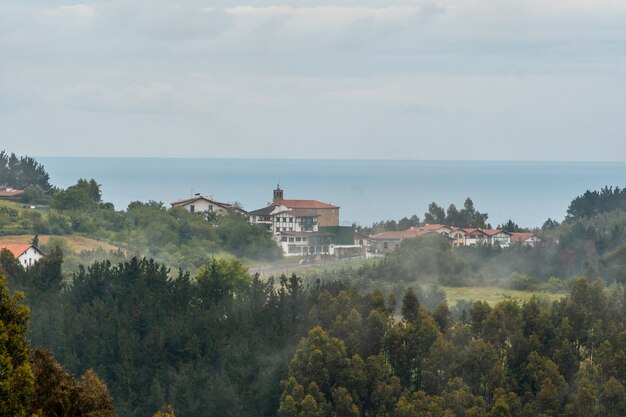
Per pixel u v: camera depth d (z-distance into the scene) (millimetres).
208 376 187125
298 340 190000
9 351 87688
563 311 186250
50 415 88625
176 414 181000
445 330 188750
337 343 174125
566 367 173750
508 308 187250
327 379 171625
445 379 172875
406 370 178125
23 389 85188
